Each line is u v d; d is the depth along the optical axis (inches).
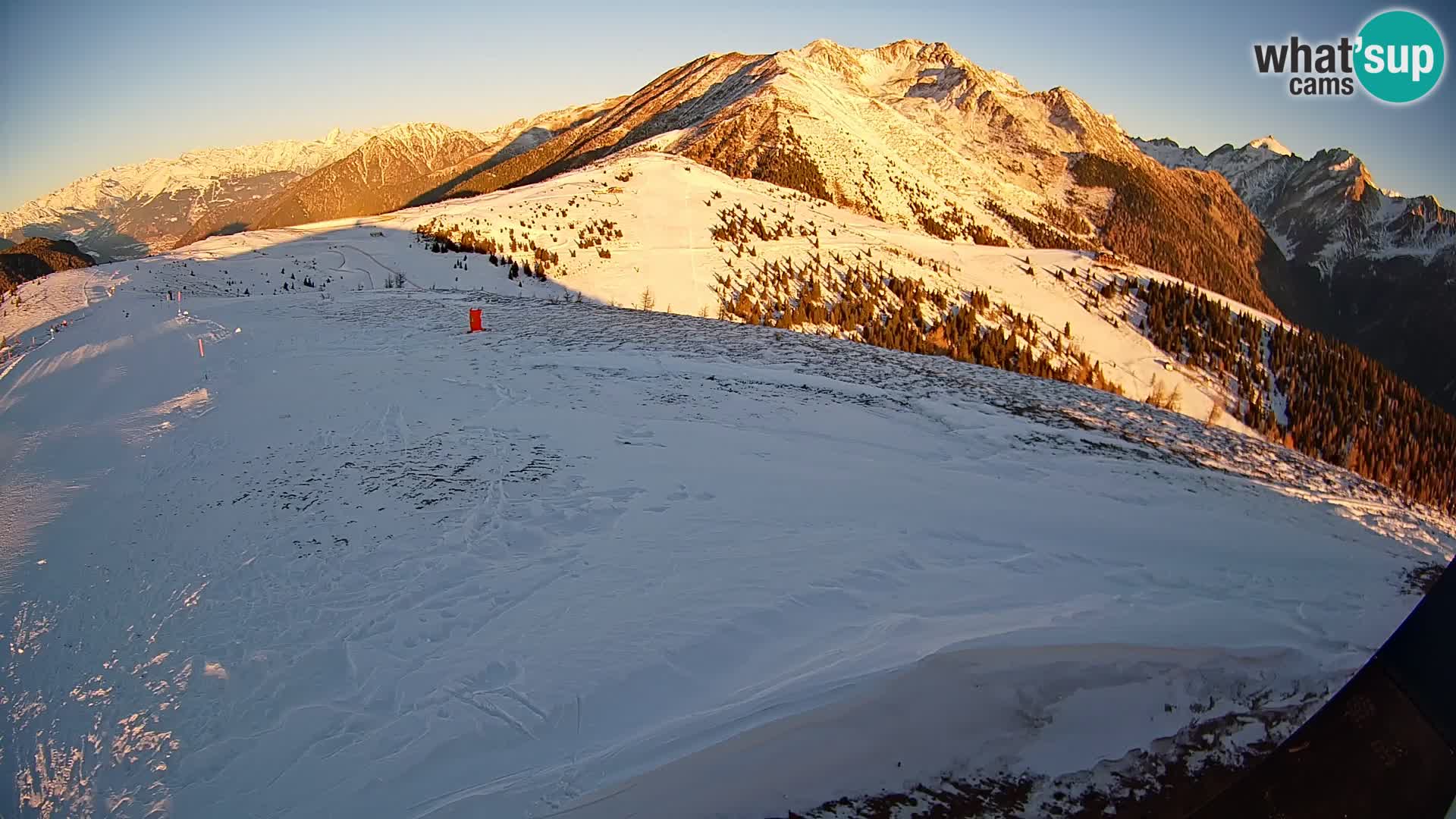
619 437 573.9
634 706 264.5
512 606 332.8
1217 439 755.4
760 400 700.0
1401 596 387.2
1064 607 328.8
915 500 470.3
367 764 245.1
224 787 242.5
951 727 253.9
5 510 510.3
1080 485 534.3
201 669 305.3
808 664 277.9
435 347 893.8
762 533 405.4
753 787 232.7
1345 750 216.7
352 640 315.6
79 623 358.6
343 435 585.9
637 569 362.6
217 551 412.8
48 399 826.8
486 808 225.3
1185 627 308.5
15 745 277.9
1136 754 251.6
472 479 486.3
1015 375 919.7
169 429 642.2
